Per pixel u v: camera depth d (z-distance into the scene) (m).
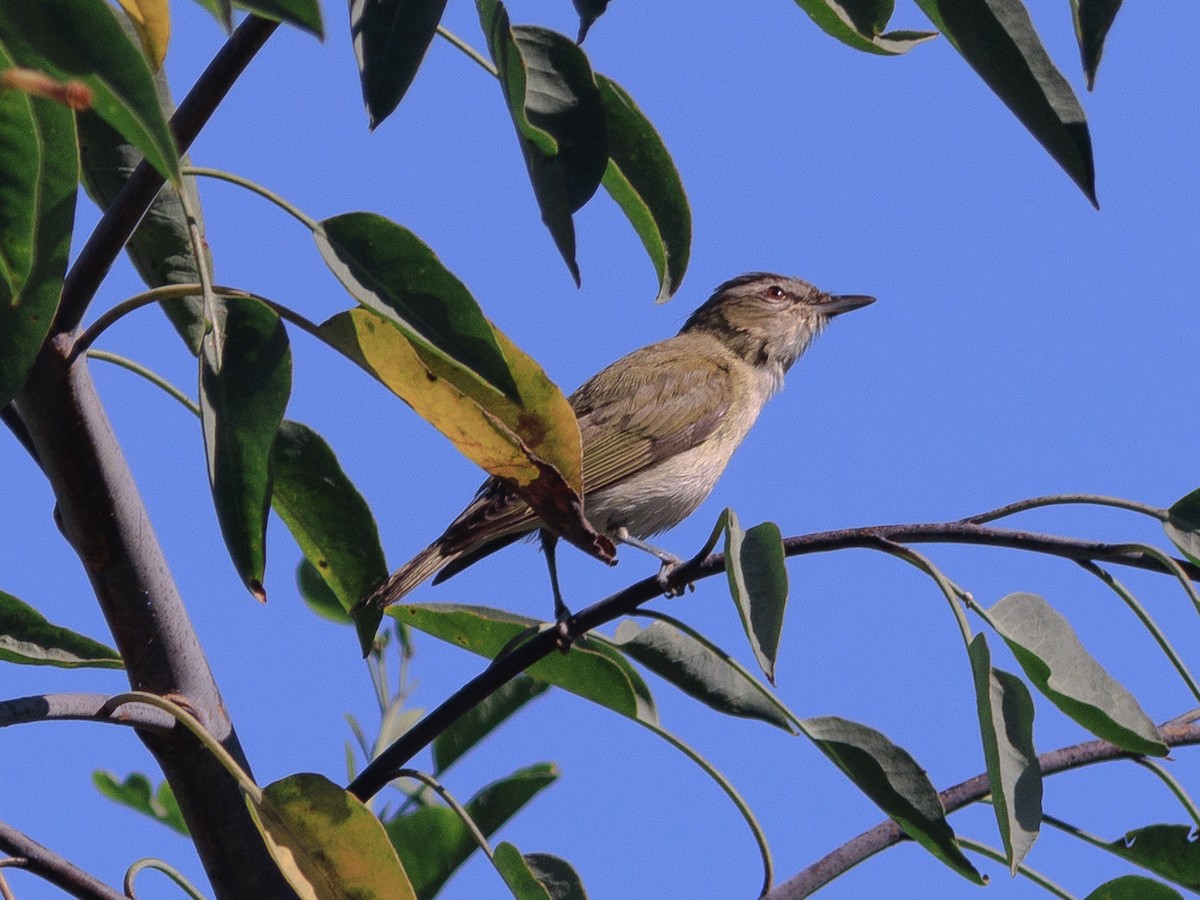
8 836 6.04
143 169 5.85
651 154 7.31
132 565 6.66
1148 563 6.07
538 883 6.44
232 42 5.71
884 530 6.39
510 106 5.72
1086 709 5.96
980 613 6.09
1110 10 4.96
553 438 5.75
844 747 6.52
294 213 5.58
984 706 5.62
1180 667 5.91
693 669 7.40
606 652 7.53
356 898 5.66
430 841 7.64
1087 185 5.24
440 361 5.61
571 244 5.85
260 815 5.69
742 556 5.68
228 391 5.77
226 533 5.81
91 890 6.15
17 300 5.19
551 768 7.88
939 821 6.36
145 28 4.69
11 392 5.26
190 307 7.25
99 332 6.20
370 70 5.49
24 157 4.81
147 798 8.71
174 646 6.76
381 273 5.54
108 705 6.10
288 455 7.16
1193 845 6.85
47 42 3.57
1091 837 7.01
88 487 6.50
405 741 6.89
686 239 7.39
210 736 5.91
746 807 7.20
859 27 5.87
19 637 7.25
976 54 5.33
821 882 7.05
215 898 6.89
